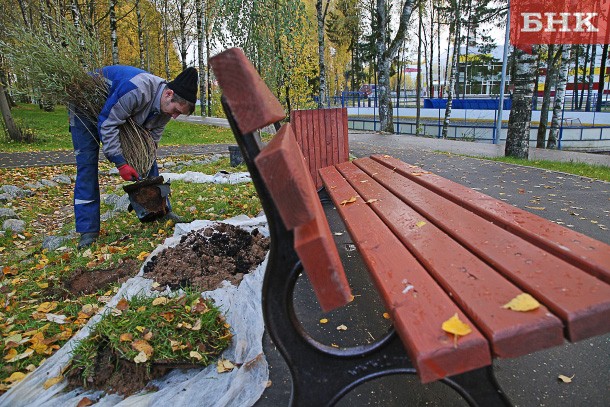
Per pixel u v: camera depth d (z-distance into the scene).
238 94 1.37
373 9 42.41
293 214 1.30
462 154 12.42
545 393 1.97
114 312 2.53
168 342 2.26
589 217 4.88
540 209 5.29
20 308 3.03
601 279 1.36
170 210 4.94
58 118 24.97
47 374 2.22
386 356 1.52
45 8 15.62
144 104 4.10
